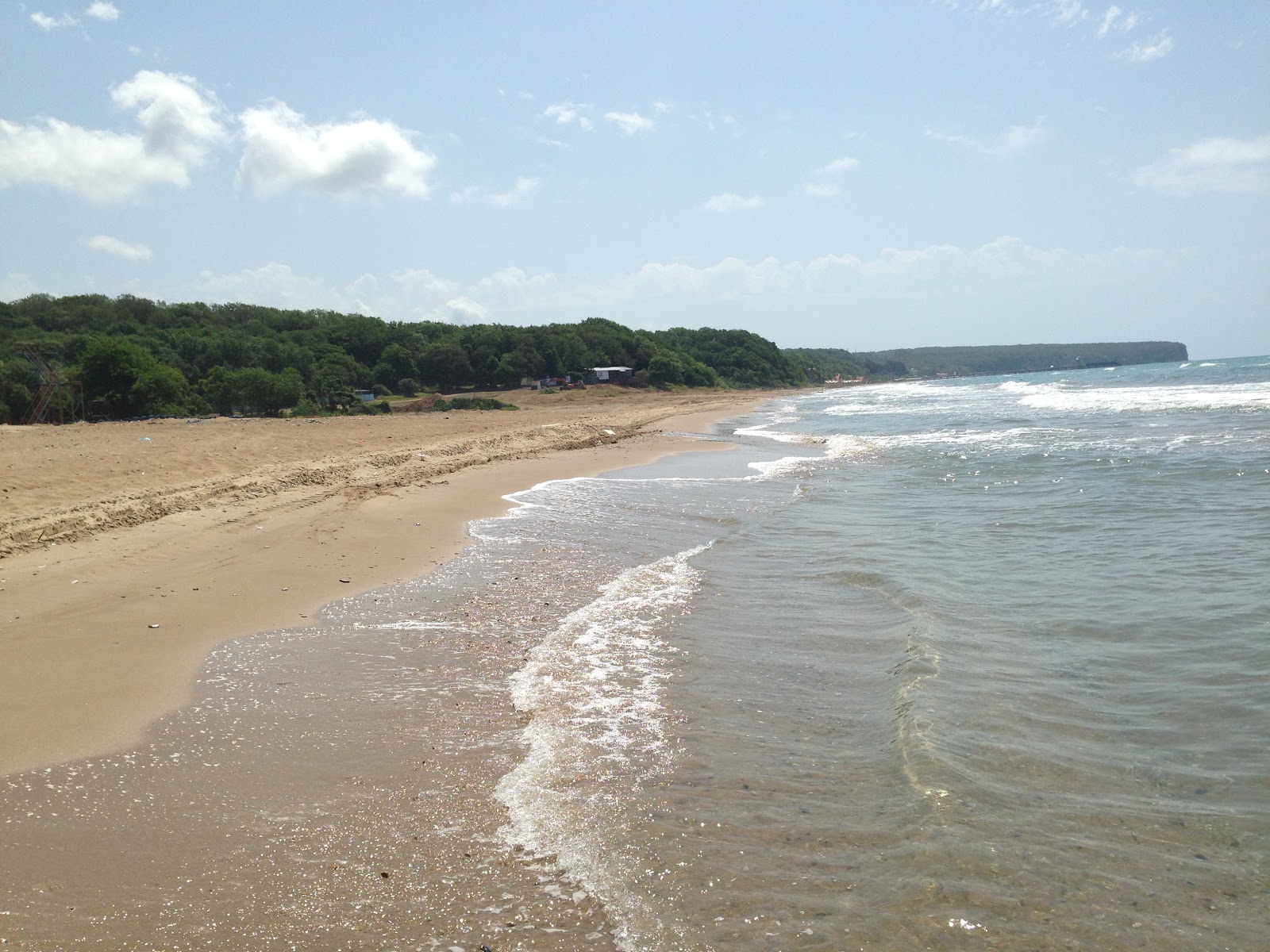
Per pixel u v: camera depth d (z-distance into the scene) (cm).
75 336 7356
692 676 673
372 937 356
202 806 463
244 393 6028
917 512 1399
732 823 450
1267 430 2384
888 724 576
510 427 3547
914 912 374
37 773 497
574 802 472
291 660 698
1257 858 412
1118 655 693
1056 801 469
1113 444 2228
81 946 346
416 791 483
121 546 1053
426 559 1076
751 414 5262
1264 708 579
